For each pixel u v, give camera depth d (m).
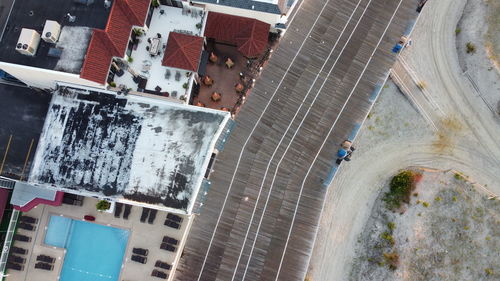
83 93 51.50
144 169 49.59
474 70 61.12
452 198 57.62
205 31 55.50
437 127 60.72
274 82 57.88
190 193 48.84
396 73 61.00
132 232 53.28
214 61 58.19
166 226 53.00
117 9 49.81
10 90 54.00
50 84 51.97
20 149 52.16
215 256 53.03
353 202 58.38
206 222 53.88
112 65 51.00
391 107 61.03
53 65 47.97
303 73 58.22
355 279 56.16
